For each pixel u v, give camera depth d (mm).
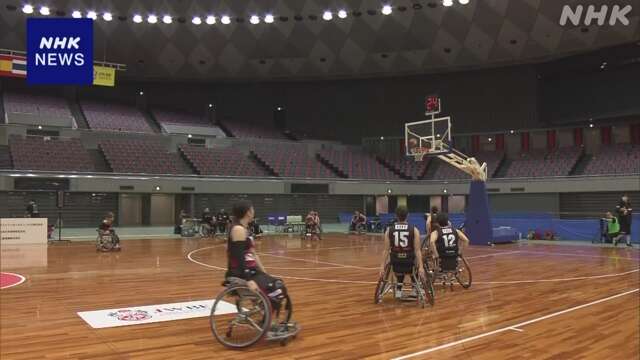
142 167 24781
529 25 24953
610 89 28859
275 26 27688
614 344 4750
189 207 25062
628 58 27438
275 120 34438
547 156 28359
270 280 4762
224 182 25375
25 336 4875
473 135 31375
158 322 5504
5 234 16516
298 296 7324
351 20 27141
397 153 32344
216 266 10836
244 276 4691
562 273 9914
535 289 7973
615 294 7523
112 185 23094
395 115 33125
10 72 22453
